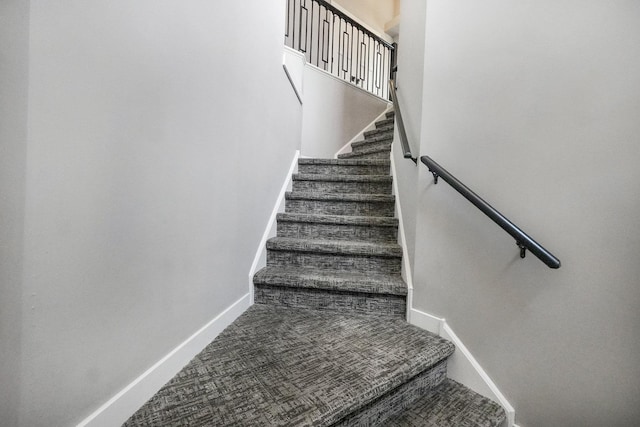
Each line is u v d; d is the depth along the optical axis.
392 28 5.02
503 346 1.10
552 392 0.96
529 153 1.01
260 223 1.77
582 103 0.88
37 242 0.55
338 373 1.03
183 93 0.98
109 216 0.71
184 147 1.00
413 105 1.66
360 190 2.33
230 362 1.09
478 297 1.18
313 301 1.62
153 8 0.83
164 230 0.92
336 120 3.54
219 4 1.20
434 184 1.37
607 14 0.83
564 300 0.92
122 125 0.74
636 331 0.79
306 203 2.24
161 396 0.90
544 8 0.97
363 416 0.97
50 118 0.56
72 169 0.61
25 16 0.51
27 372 0.55
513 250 1.06
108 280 0.72
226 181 1.33
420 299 1.44
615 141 0.81
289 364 1.09
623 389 0.81
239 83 1.42
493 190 1.13
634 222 0.78
